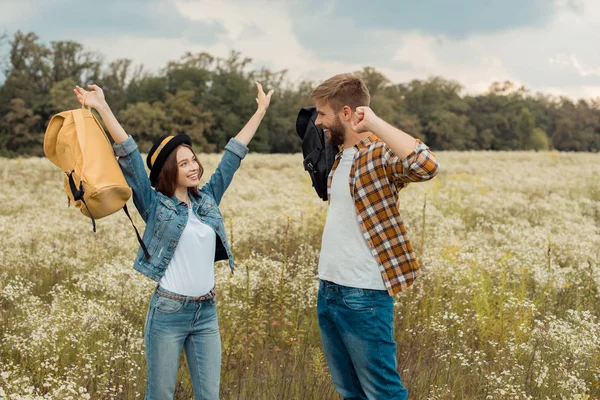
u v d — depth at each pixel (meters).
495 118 110.06
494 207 13.66
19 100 70.75
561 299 6.24
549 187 19.00
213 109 81.06
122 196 3.11
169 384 3.29
